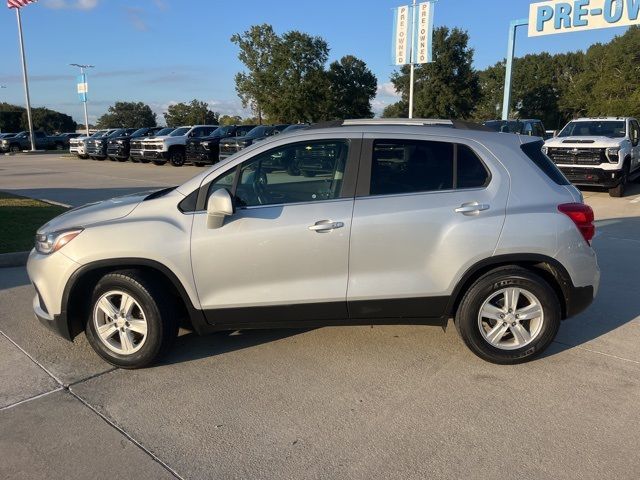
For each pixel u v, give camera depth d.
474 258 3.87
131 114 115.12
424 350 4.37
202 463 2.96
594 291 4.11
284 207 3.92
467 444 3.11
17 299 5.70
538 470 2.88
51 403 3.59
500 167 3.98
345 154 3.99
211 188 3.98
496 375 3.94
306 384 3.83
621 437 3.16
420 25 20.98
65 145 53.19
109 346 4.06
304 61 45.62
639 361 4.16
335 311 3.99
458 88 56.25
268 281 3.93
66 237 3.95
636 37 63.06
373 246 3.87
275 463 2.96
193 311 3.98
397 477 2.84
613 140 13.03
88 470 2.90
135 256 3.85
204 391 3.74
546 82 76.94
